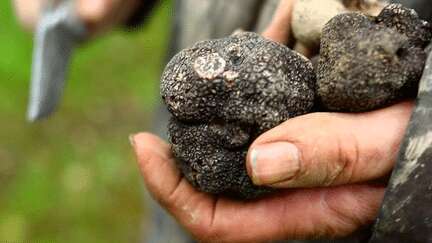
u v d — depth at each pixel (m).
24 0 0.56
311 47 0.35
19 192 0.87
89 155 0.93
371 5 0.35
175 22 0.50
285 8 0.36
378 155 0.31
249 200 0.34
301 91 0.32
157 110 0.53
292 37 0.36
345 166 0.31
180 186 0.34
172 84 0.32
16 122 0.96
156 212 0.53
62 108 0.99
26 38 1.03
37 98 0.52
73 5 0.53
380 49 0.31
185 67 0.32
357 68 0.31
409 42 0.32
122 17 0.58
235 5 0.45
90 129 0.97
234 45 0.32
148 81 1.03
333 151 0.30
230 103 0.31
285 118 0.32
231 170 0.32
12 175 0.89
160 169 0.34
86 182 0.89
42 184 0.88
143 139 0.35
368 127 0.31
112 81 1.04
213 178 0.32
